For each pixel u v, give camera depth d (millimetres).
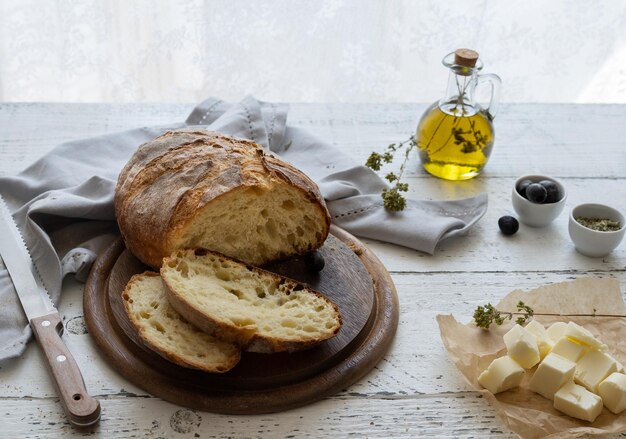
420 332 1152
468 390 1088
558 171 1421
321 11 1779
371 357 1101
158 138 1238
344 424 1049
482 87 1929
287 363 1071
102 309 1134
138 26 1771
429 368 1110
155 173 1178
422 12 1792
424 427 1052
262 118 1421
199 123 1457
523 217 1312
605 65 1928
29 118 1463
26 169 1324
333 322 1091
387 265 1245
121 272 1167
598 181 1403
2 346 1086
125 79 1836
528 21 1862
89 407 1017
